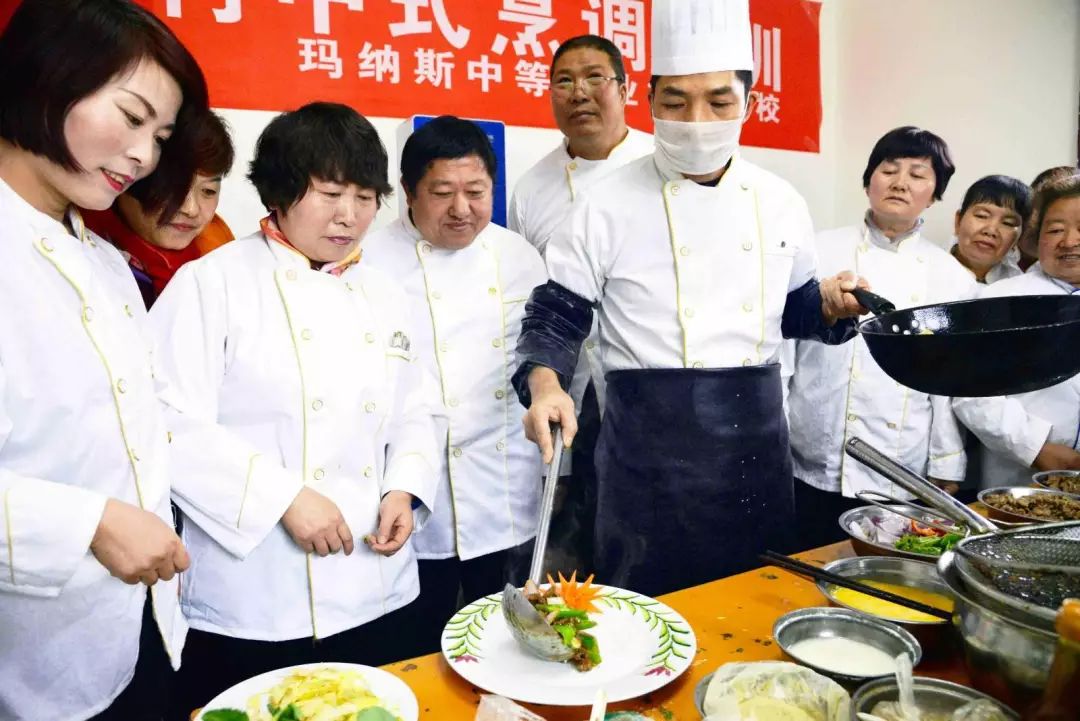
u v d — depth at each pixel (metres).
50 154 0.97
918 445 2.33
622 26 3.08
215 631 1.35
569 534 2.36
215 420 1.34
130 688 1.20
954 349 0.96
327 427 1.38
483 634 1.12
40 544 0.95
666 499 1.54
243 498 1.27
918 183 2.29
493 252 1.99
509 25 2.82
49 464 1.03
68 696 1.07
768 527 1.58
